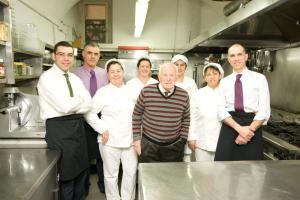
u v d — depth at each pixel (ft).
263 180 3.59
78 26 17.63
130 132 7.22
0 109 6.07
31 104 6.54
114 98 7.11
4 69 5.60
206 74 7.22
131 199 7.69
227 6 9.55
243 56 5.95
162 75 6.01
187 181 3.52
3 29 5.39
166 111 6.10
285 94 10.30
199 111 7.17
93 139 8.04
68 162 6.04
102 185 8.78
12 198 3.68
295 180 3.61
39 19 10.18
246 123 5.94
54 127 5.93
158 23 18.11
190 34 18.12
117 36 18.13
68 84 6.23
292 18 7.04
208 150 7.07
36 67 8.77
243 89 5.95
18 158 5.42
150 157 6.39
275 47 10.54
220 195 3.15
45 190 5.10
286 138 6.95
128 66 14.67
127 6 17.92
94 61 8.34
